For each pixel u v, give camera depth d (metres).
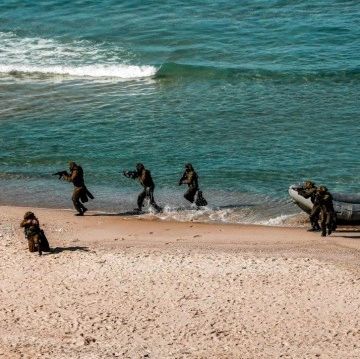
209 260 72.38
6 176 104.50
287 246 77.00
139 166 89.56
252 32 162.12
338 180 98.94
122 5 183.62
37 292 67.12
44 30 172.75
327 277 68.19
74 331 60.28
